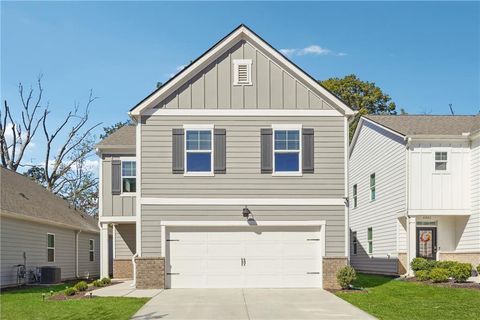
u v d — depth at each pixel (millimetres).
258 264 19266
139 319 13086
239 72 19766
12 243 21906
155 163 19344
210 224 19188
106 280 22141
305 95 19750
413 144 24141
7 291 20203
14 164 43344
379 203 28109
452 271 20062
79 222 30703
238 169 19406
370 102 53156
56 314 13750
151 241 19094
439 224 25234
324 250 19203
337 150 19562
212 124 19531
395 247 25578
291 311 14250
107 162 25219
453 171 24031
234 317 13391
